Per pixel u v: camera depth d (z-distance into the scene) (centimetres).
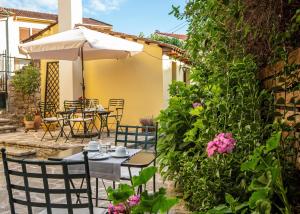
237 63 280
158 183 509
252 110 265
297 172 225
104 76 1049
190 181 354
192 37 354
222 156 274
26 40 1190
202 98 417
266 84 300
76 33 813
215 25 309
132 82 1013
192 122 405
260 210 161
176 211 371
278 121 235
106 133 941
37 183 536
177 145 411
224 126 286
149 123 888
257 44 293
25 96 1172
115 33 988
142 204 152
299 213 216
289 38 239
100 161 330
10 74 1288
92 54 952
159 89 977
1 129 979
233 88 288
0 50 1906
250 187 172
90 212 227
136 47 878
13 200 241
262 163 176
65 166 220
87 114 888
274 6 228
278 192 178
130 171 387
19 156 725
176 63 1162
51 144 755
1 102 1205
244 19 261
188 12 340
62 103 1041
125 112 1023
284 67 235
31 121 999
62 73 1039
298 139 225
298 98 225
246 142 256
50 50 799
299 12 206
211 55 337
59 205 228
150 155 364
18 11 2195
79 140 814
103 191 482
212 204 277
